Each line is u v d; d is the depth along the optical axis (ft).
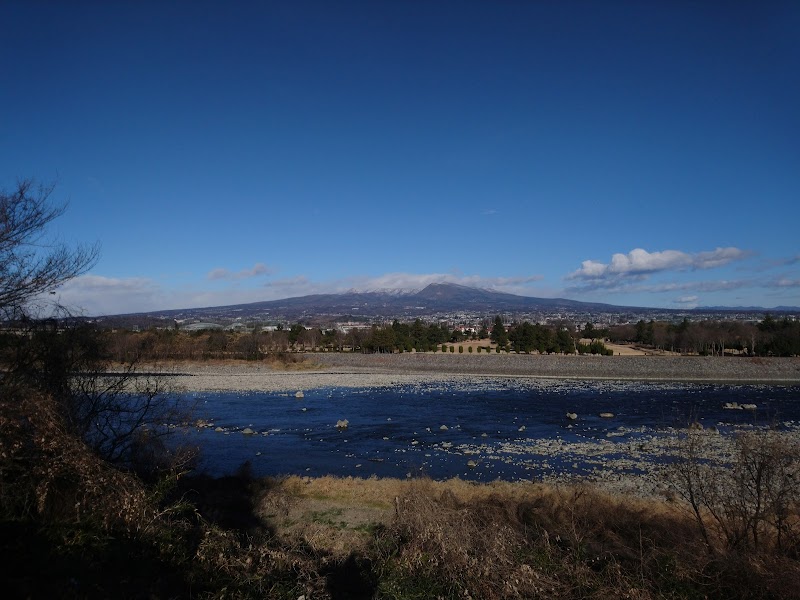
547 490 57.88
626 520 40.34
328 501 55.62
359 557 37.60
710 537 33.06
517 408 142.92
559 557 31.83
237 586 28.53
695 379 216.54
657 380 216.74
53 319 42.98
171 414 59.62
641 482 69.00
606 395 170.50
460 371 252.42
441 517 35.45
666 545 32.83
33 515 27.12
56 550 25.39
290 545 40.57
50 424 29.12
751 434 38.04
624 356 247.91
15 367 38.91
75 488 29.40
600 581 28.63
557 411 137.39
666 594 26.94
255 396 169.17
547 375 235.20
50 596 21.79
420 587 29.73
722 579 27.17
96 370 46.47
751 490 33.19
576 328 485.56
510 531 34.45
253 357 274.77
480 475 74.49
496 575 29.25
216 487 58.95
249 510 51.67
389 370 258.16
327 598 29.60
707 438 89.81
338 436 104.27
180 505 37.32
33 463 28.19
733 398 162.40
